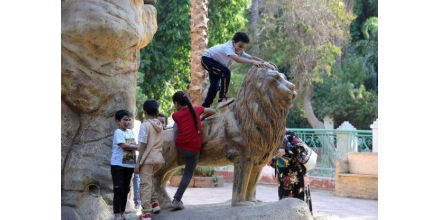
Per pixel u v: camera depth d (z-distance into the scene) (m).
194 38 12.62
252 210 5.17
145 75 18.06
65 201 6.02
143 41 6.89
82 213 5.93
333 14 22.70
